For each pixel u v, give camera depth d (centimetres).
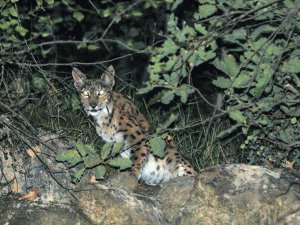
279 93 782
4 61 799
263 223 852
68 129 1048
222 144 1094
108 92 1045
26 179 913
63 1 798
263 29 749
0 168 902
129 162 796
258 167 904
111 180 941
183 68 688
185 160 1061
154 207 888
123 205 863
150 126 1080
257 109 755
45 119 1088
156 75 693
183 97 692
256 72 682
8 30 814
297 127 926
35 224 831
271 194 862
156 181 1063
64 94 1138
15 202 851
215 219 862
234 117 705
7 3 821
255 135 863
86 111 1051
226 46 931
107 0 788
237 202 859
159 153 732
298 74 834
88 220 863
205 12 696
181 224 871
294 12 667
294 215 850
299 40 757
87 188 877
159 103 1180
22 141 861
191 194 882
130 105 1086
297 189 877
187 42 679
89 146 795
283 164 998
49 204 860
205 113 1215
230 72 736
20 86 1078
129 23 1239
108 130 1051
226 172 889
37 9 852
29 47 773
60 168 934
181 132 1116
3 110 983
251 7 743
